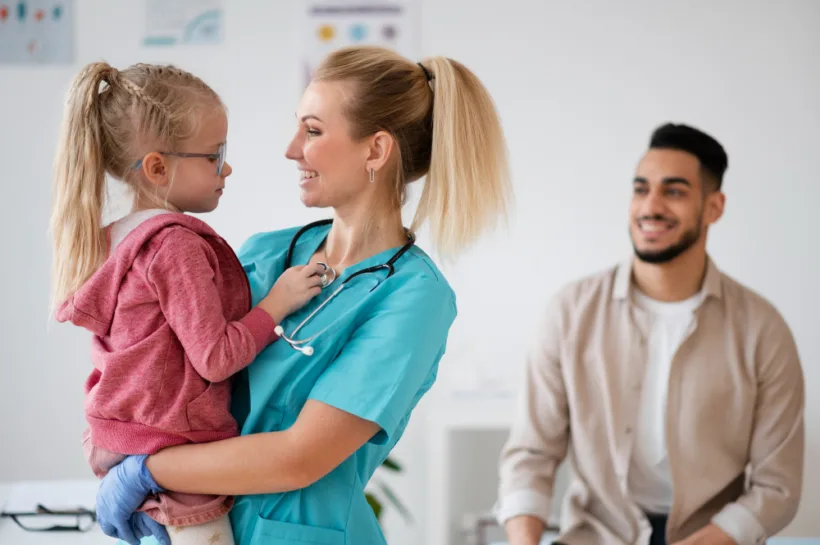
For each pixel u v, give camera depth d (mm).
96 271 1383
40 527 2086
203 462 1309
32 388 3891
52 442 3898
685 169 2379
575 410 2402
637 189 2443
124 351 1342
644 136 3889
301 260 1572
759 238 3891
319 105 1449
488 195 1496
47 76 3850
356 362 1361
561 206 3910
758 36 3852
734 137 3879
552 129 3895
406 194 1557
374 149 1465
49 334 3885
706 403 2336
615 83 3879
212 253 1403
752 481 2352
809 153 3863
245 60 3877
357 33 3873
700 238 2404
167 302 1345
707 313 2396
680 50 3867
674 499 2309
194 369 1360
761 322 2363
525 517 2359
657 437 2367
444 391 3914
